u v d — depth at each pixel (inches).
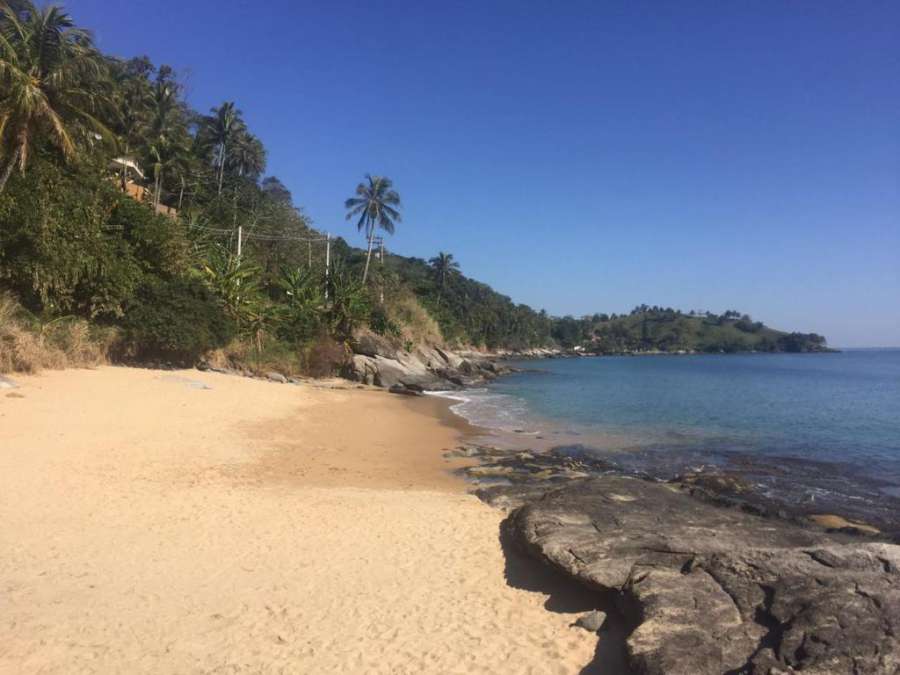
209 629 243.0
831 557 238.1
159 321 1117.7
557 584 297.0
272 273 1959.9
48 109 912.9
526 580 303.0
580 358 5462.6
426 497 462.9
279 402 956.0
